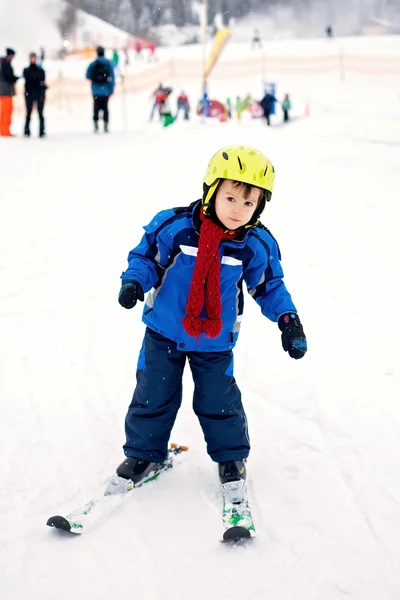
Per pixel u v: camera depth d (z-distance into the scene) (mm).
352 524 2510
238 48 40562
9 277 5312
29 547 2365
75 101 28312
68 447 3029
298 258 5797
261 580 2221
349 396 3533
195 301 2463
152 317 2609
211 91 30750
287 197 8094
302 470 2867
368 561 2312
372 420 3283
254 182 2355
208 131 15125
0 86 13469
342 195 8133
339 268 5535
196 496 2676
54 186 8781
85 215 7285
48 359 3975
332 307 4746
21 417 3299
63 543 2389
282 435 3152
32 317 4582
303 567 2283
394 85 29266
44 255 5887
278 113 23656
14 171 9773
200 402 2672
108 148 12297
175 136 14133
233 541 2389
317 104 25484
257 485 2758
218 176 2377
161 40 58000
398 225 6754
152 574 2246
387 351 4066
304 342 2465
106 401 3494
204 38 20750
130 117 24188
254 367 3906
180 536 2436
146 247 2535
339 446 3055
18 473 2814
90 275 5438
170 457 2916
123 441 3094
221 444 2668
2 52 41656
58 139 13648
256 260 2553
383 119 18156
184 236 2500
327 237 6395
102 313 4703
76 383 3689
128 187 8734
